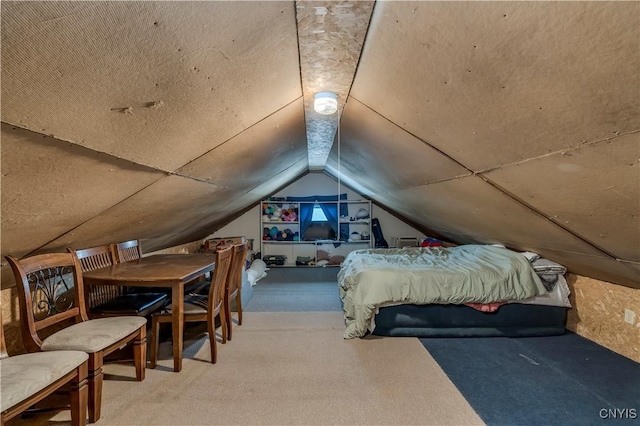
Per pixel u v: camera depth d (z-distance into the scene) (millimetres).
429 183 2709
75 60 847
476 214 2814
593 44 828
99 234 2402
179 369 2354
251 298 4254
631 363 2490
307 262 6441
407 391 2111
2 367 1449
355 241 6598
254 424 1792
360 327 2938
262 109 1831
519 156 1508
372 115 2068
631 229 1623
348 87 1850
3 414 1252
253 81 1458
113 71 953
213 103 1445
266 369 2393
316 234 6559
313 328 3211
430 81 1348
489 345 2830
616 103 959
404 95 1581
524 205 2039
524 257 3133
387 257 3865
